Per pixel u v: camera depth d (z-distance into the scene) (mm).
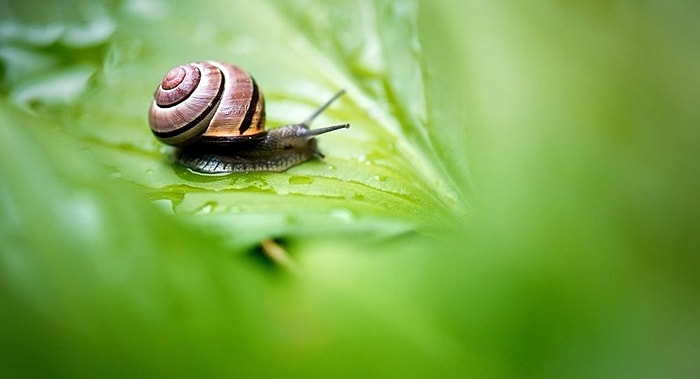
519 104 73
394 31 186
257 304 76
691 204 64
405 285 69
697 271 62
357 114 178
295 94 197
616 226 64
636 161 66
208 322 75
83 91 209
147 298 79
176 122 176
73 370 75
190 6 223
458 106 90
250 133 174
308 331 71
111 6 228
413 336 68
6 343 77
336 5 202
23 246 85
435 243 71
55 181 93
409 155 158
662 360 61
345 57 194
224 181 166
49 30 222
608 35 76
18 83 211
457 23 88
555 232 65
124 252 83
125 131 197
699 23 76
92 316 78
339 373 68
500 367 65
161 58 218
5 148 98
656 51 74
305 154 167
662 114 68
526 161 69
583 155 68
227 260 81
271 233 134
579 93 71
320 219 136
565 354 63
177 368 73
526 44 78
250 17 216
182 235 84
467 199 84
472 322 66
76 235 86
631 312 63
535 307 65
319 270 73
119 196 90
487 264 67
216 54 214
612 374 62
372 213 137
